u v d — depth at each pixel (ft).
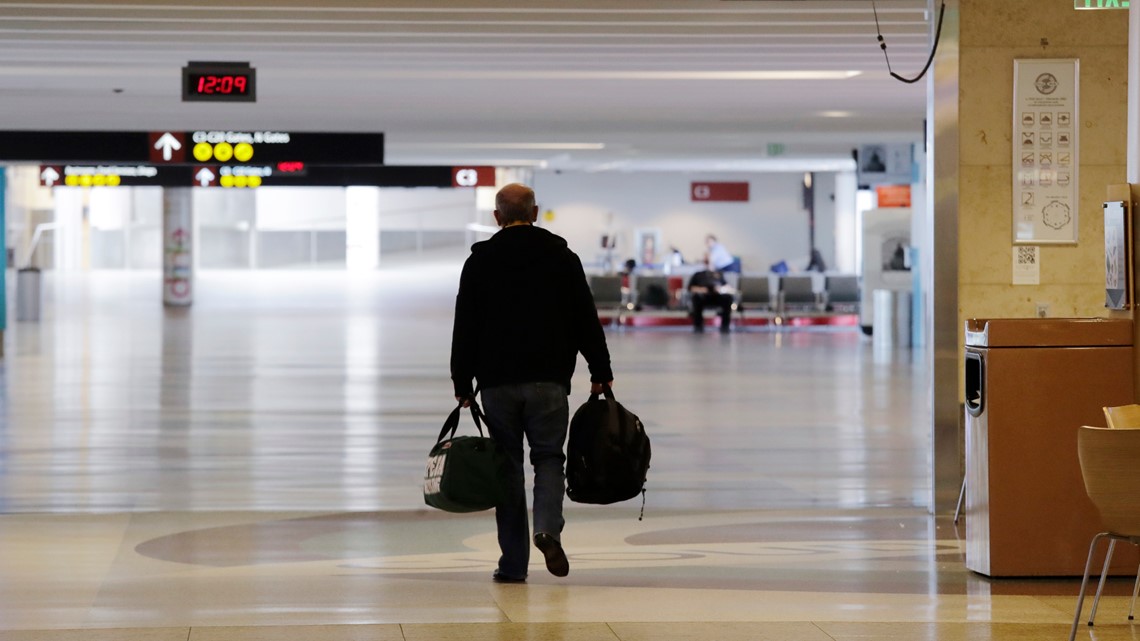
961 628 32.27
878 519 47.73
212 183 151.23
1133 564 38.01
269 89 98.37
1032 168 48.37
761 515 48.49
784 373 108.99
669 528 45.85
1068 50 48.16
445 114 116.47
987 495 37.88
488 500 34.45
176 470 58.59
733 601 34.83
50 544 42.52
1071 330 37.83
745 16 65.46
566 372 35.17
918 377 105.40
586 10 63.46
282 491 53.36
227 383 96.32
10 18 66.80
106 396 87.56
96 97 106.01
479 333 35.19
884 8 62.95
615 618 32.86
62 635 30.94
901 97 102.01
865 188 162.30
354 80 92.89
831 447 67.00
